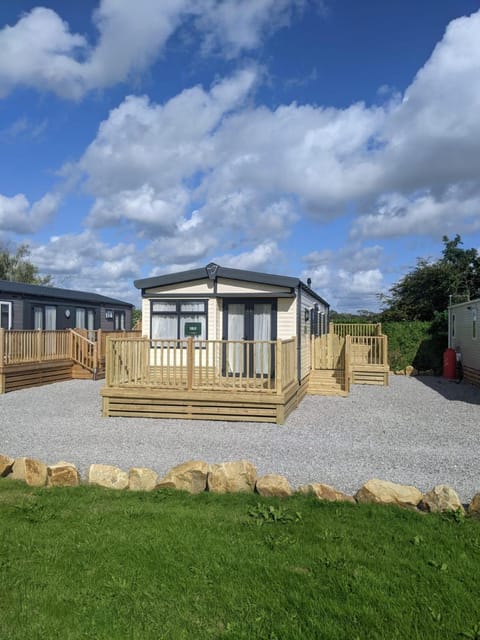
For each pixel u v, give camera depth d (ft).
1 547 11.63
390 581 9.99
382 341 52.54
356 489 16.78
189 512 13.83
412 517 13.42
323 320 56.49
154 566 10.67
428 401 38.50
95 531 12.54
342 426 28.04
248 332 37.37
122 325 82.23
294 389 33.06
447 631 8.34
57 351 49.37
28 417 30.19
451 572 10.34
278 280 36.09
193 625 8.57
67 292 69.21
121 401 30.19
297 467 19.35
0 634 8.27
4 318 53.11
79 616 8.81
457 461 20.53
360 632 8.32
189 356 29.73
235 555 11.18
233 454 21.34
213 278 37.09
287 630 8.38
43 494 15.42
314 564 10.75
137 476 16.08
